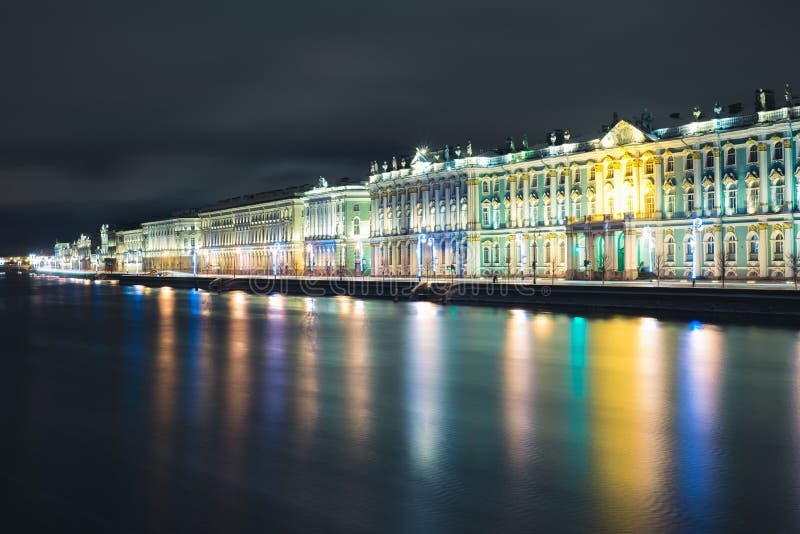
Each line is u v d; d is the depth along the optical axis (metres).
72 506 21.69
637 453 25.67
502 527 19.52
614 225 107.00
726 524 19.45
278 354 52.44
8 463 25.92
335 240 172.12
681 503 20.92
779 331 59.59
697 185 99.25
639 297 76.56
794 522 19.55
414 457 25.58
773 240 91.81
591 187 112.44
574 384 38.84
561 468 24.08
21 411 34.12
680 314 72.25
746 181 94.38
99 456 26.67
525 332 63.22
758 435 27.97
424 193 145.50
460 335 62.09
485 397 35.72
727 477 23.02
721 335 57.59
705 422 30.08
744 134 94.44
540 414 31.83
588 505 20.86
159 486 23.28
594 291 81.81
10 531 20.00
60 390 39.34
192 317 87.44
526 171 123.44
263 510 21.06
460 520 20.00
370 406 33.94
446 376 42.00
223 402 35.41
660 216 103.12
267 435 28.95
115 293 155.50
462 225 136.00
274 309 98.94
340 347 55.81
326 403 34.78
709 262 98.12
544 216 120.62
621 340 56.09
